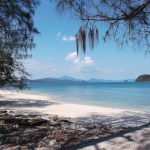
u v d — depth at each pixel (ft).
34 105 71.00
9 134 29.91
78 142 25.44
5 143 26.05
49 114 50.06
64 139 26.96
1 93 142.92
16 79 58.70
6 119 38.37
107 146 23.36
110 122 39.96
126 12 19.48
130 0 19.10
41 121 36.32
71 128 33.37
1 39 35.19
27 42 37.29
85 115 48.49
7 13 31.58
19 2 32.27
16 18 32.94
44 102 81.56
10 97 108.99
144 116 47.01
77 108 62.13
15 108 63.00
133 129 30.83
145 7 18.86
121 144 23.86
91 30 20.38
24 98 103.14
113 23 20.25
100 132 30.17
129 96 121.39
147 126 32.48
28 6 32.94
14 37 35.14
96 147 23.20
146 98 108.58
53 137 28.07
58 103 77.97
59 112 53.78
